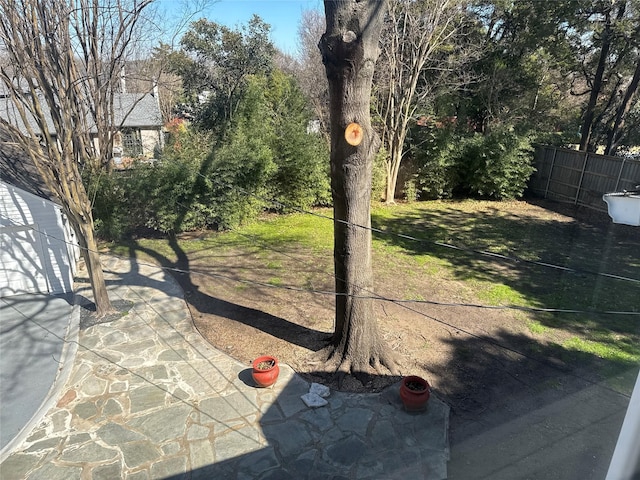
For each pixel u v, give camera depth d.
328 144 12.75
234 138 11.02
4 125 5.29
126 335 5.79
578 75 14.57
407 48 12.26
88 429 4.04
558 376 4.46
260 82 13.78
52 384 4.80
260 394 4.52
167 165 9.70
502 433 3.66
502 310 6.26
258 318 6.20
